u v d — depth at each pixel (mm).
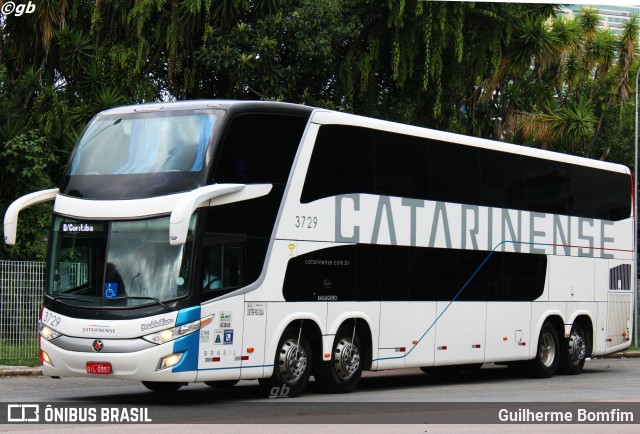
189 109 15672
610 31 45656
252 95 30359
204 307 14922
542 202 22875
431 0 30297
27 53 29859
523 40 35094
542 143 39625
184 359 14641
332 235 17234
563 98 45281
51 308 15289
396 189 18688
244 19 30297
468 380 22562
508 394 18219
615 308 25438
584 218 24344
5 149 26766
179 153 15320
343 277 17422
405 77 31234
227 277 15352
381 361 18172
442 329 19625
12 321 22234
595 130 46656
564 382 21922
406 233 18844
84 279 15188
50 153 28047
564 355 24047
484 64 33219
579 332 24375
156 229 14953
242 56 28250
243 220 15656
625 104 47250
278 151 16375
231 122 15570
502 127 38625
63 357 14984
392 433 11906
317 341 17203
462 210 20328
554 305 23172
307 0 29484
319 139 17141
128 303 14781
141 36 28734
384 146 18531
